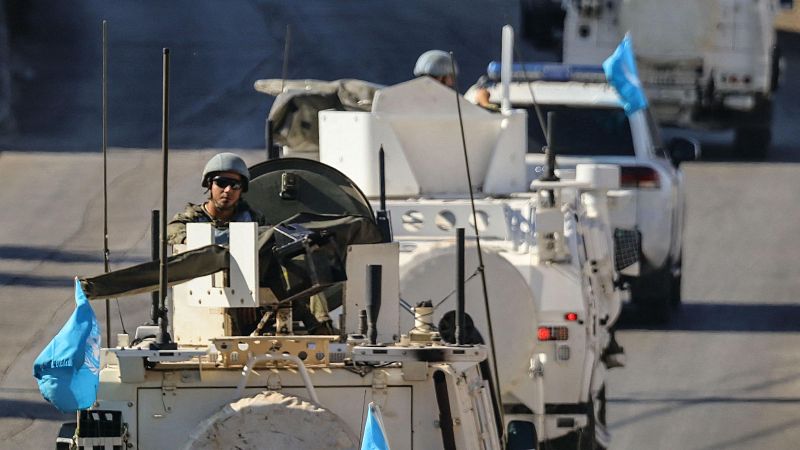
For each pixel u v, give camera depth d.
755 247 83.25
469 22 150.75
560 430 41.34
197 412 25.69
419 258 40.62
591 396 41.62
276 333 27.53
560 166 60.75
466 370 27.72
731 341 63.59
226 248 25.97
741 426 51.28
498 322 40.94
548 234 41.66
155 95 120.19
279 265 26.92
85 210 84.31
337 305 31.69
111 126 109.75
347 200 33.97
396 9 156.12
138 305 63.09
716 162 109.88
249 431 24.53
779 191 99.25
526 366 41.16
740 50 107.94
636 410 53.41
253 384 25.75
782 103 139.88
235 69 128.88
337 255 27.31
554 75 65.06
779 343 63.34
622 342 63.34
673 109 109.38
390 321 28.70
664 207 64.12
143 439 25.64
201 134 107.00
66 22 146.25
